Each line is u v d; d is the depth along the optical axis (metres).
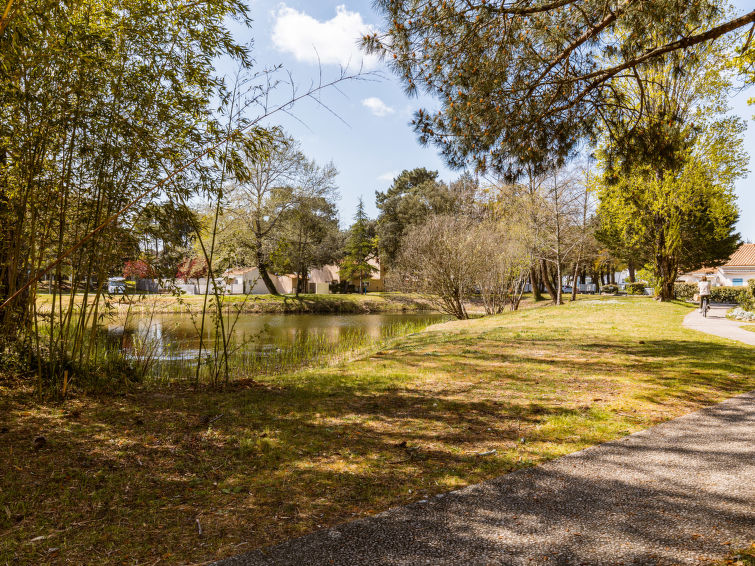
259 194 30.45
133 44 5.67
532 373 7.66
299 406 5.92
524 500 3.22
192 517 3.07
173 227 6.62
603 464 3.84
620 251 31.16
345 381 7.40
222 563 2.50
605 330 13.11
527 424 5.03
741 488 3.30
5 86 4.82
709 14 7.09
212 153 5.98
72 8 4.94
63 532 2.86
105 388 6.38
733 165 20.33
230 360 10.95
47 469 3.79
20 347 6.11
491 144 8.39
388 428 5.02
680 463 3.82
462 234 21.56
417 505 3.19
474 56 7.57
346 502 3.28
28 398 5.62
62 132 5.33
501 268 23.03
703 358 8.37
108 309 6.94
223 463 4.03
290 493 3.44
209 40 5.90
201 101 6.14
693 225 25.55
